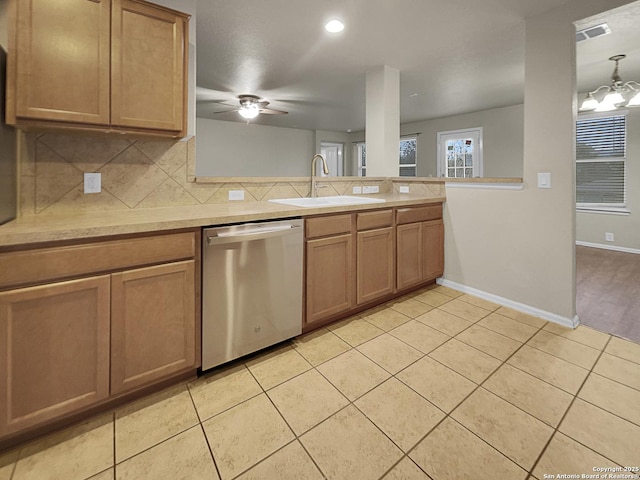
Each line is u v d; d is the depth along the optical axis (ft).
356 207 7.39
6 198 4.50
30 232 3.70
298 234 6.40
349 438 4.27
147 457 3.94
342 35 9.19
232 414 4.69
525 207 8.23
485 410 4.79
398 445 4.16
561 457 3.96
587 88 15.14
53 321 3.97
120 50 5.09
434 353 6.38
